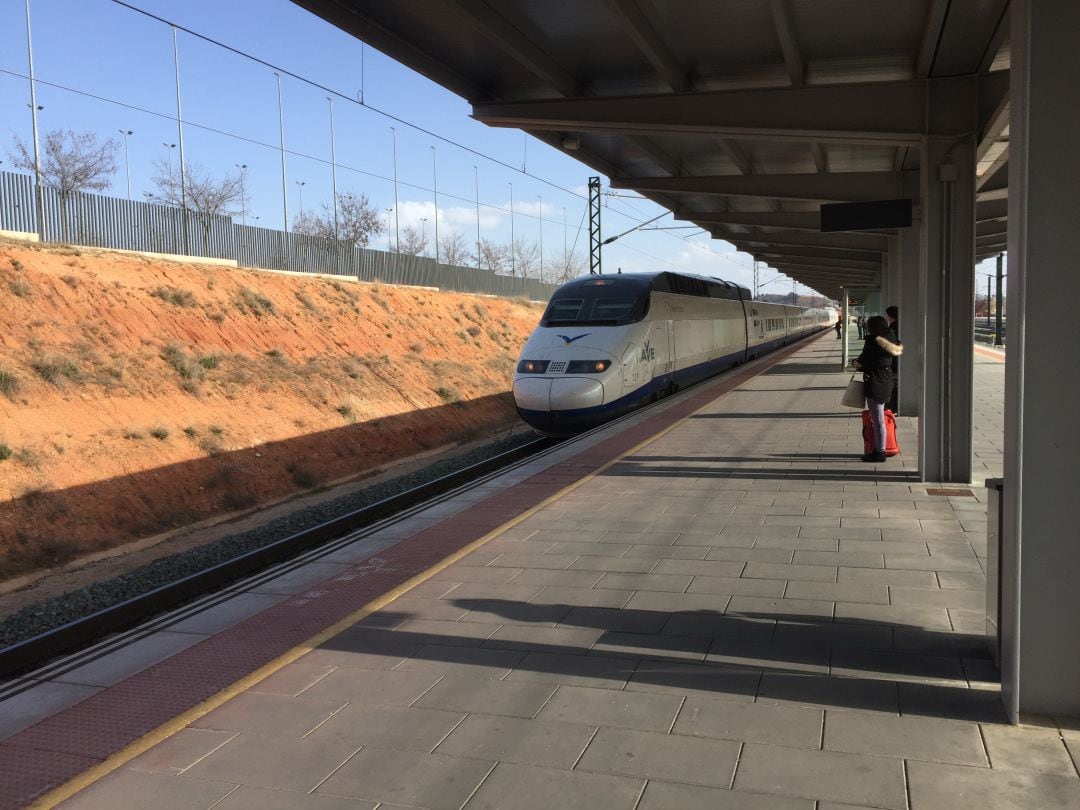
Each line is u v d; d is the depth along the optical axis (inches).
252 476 685.9
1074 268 127.0
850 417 540.4
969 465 326.0
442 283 1610.5
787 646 171.8
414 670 167.5
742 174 503.2
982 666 158.7
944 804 115.0
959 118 307.3
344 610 205.8
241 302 962.1
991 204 527.8
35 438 589.9
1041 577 134.4
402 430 898.1
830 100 311.9
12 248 788.6
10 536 495.5
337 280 1213.7
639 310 675.4
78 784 129.9
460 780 126.3
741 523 274.7
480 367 1242.0
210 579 318.7
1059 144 126.1
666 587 212.2
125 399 690.2
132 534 559.5
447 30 274.7
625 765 128.4
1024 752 127.3
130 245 991.0
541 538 265.3
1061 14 124.5
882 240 707.4
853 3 256.7
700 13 264.5
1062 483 131.6
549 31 280.2
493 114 337.4
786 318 1745.8
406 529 283.0
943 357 324.8
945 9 249.9
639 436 481.1
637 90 350.9
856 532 258.2
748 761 128.0
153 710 155.4
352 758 134.3
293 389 855.7
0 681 236.8
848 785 120.3
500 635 184.2
